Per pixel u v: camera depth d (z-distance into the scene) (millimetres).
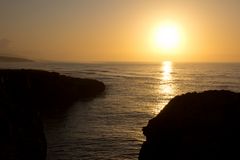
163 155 20531
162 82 152375
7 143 22078
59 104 79750
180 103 22156
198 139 18844
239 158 17031
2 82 32969
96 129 52094
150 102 86750
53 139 45156
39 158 26484
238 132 18156
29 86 47906
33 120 29156
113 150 39562
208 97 21734
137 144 42406
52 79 85562
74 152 38656
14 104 28219
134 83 145125
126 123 57375
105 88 119750
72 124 56469
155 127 22156
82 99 92062
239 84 137500
